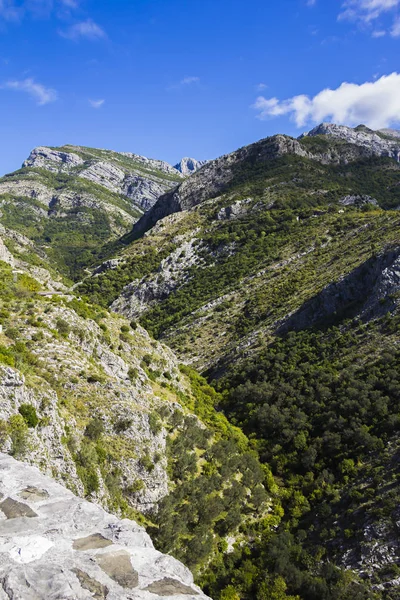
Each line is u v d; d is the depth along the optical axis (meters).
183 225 153.12
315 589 30.58
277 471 47.78
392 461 40.22
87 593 6.39
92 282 133.50
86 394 32.91
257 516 39.25
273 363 66.06
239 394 61.88
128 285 128.88
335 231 106.69
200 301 105.50
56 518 8.41
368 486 38.97
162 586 6.77
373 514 35.28
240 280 105.81
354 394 50.00
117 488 28.72
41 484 9.92
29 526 8.02
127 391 36.25
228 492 38.25
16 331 34.88
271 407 56.03
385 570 31.02
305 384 57.62
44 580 6.53
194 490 34.59
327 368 57.69
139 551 7.57
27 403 24.03
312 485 43.41
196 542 30.47
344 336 62.28
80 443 27.75
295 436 50.44
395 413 45.66
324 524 37.81
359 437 44.72
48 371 32.62
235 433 51.81
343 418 48.50
